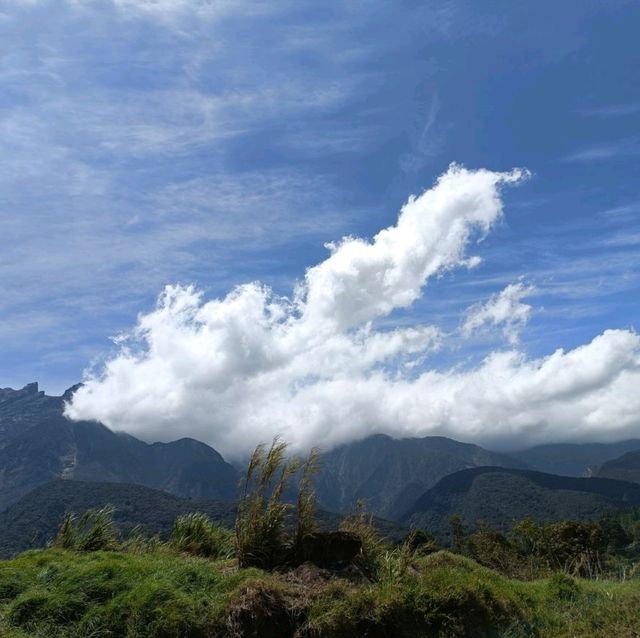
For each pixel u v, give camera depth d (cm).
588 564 1322
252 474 890
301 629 641
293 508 876
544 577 1279
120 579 721
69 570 757
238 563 850
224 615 642
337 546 814
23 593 711
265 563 836
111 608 662
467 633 685
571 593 900
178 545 1051
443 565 916
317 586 731
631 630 702
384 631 655
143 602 657
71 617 664
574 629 727
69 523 1032
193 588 711
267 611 649
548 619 762
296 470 902
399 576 778
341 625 644
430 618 677
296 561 833
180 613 645
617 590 924
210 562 914
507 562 1479
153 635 627
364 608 664
